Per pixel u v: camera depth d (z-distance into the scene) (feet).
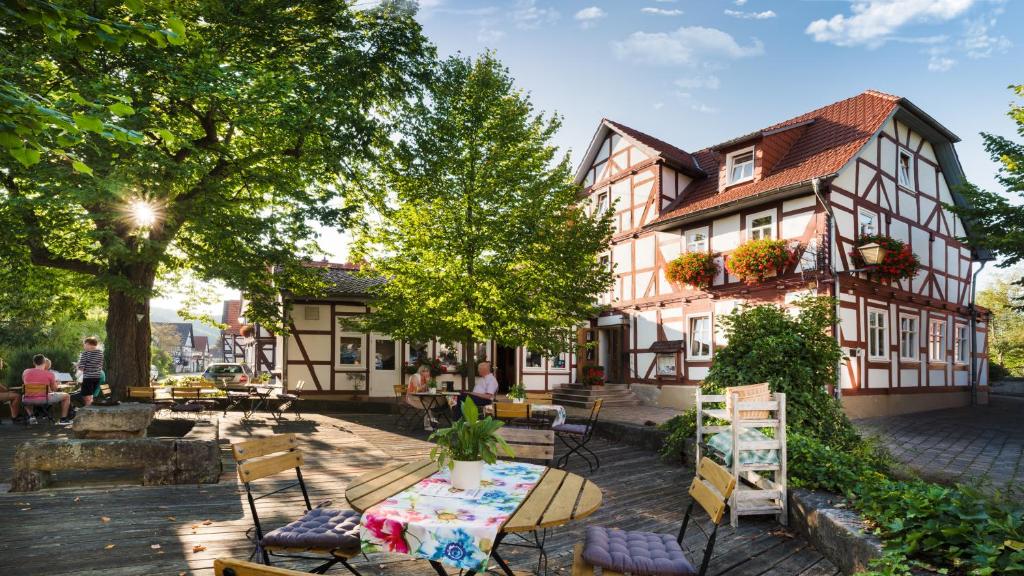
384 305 40.27
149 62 30.86
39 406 40.83
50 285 42.55
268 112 34.99
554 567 13.78
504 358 69.41
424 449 30.96
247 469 11.80
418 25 41.04
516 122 36.88
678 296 57.47
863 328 48.49
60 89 28.32
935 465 27.76
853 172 49.39
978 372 70.38
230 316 143.74
